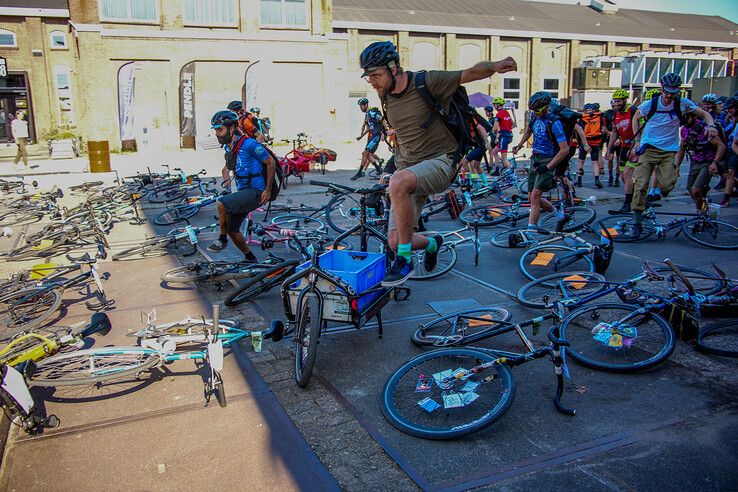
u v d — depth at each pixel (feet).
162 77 81.82
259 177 21.03
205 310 18.10
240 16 83.51
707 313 14.33
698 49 137.90
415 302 18.30
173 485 9.79
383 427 11.37
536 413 11.60
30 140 97.40
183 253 24.72
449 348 12.64
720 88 72.43
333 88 90.38
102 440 11.14
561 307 13.38
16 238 29.66
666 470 9.73
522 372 13.33
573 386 12.59
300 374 13.08
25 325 16.63
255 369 14.01
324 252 16.38
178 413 12.06
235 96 85.66
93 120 79.25
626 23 142.61
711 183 41.06
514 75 121.80
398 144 13.89
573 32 125.80
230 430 11.38
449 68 114.83
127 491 9.68
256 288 18.37
